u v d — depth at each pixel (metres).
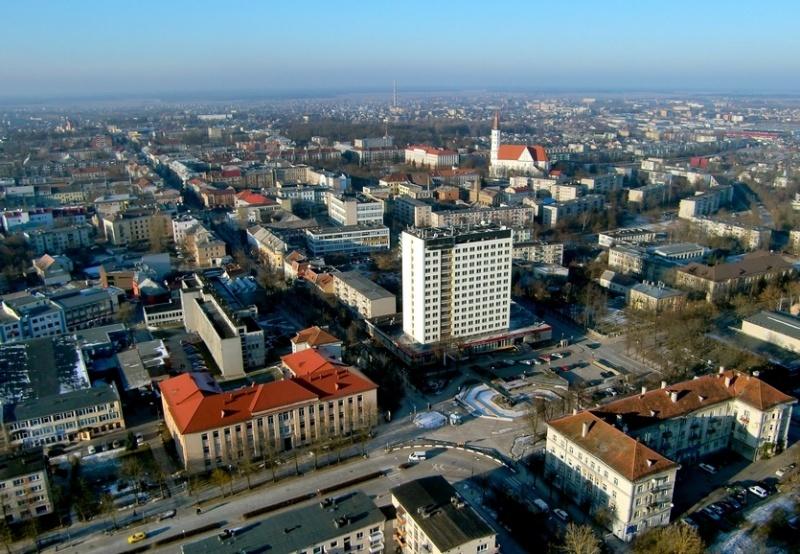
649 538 197.50
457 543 175.25
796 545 199.75
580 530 190.88
